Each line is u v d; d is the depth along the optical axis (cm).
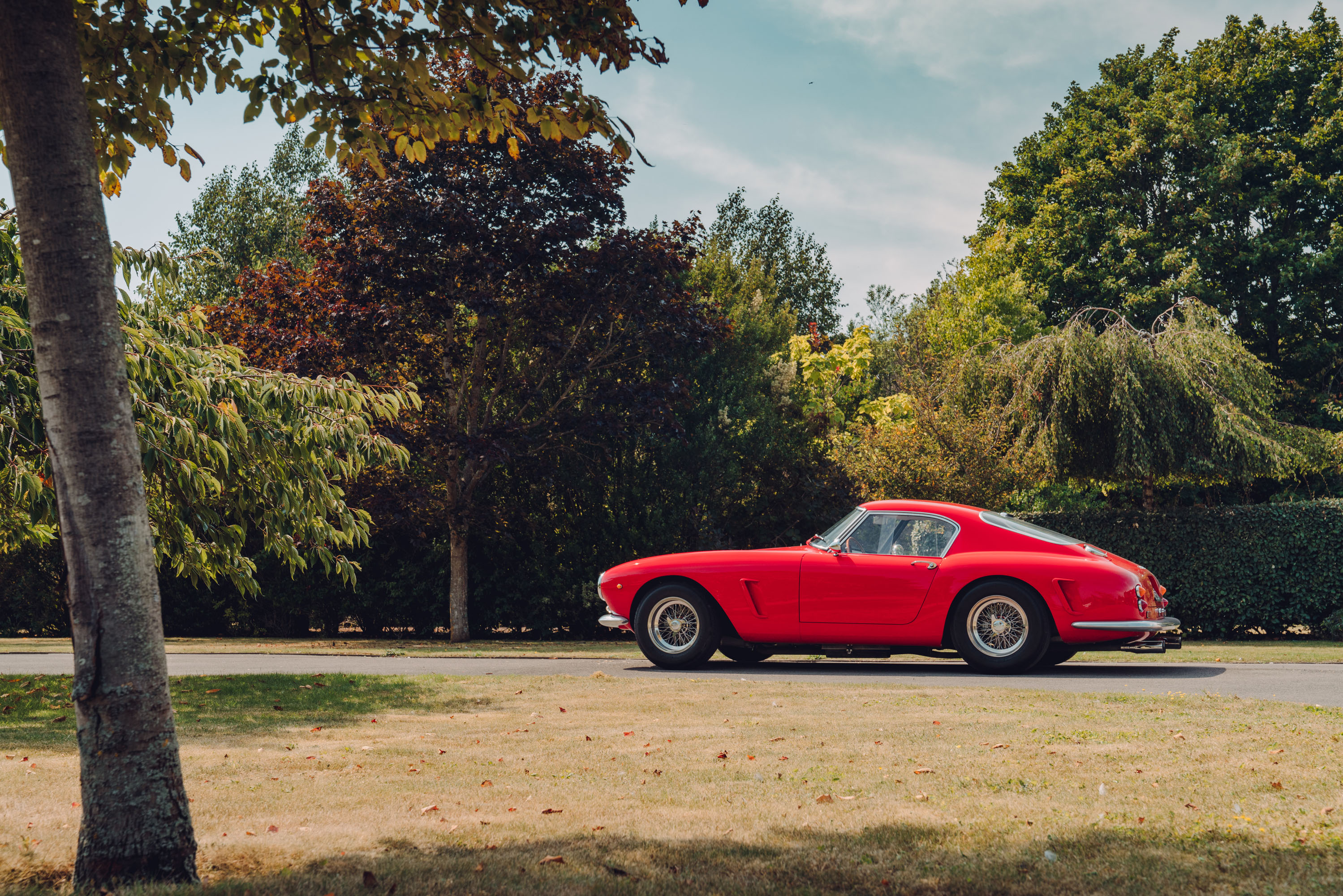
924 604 944
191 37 539
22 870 343
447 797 445
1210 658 1084
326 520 1018
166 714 343
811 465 1988
